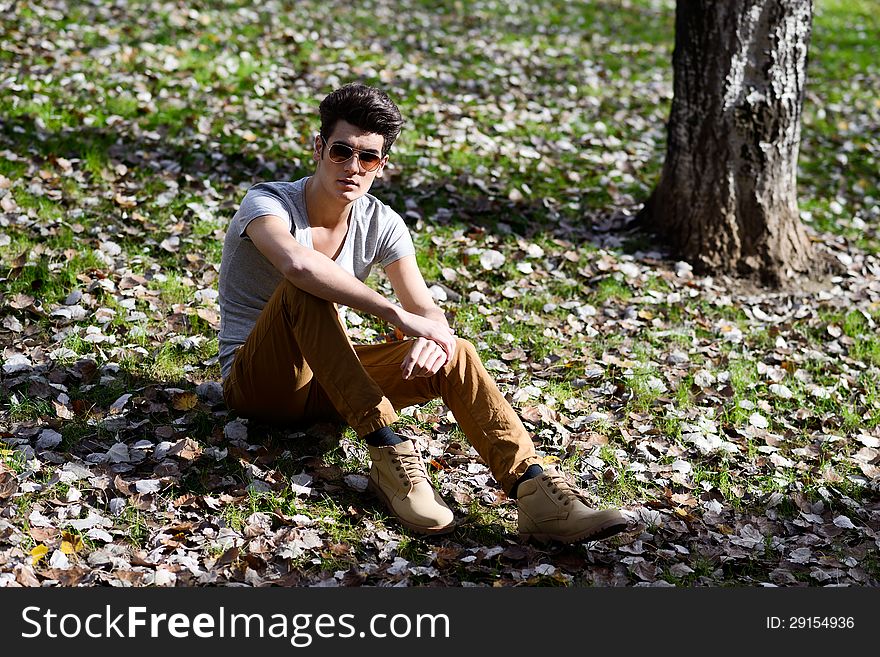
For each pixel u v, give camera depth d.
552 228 6.62
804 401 4.79
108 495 3.55
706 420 4.51
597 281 5.97
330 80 9.07
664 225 6.58
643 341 5.28
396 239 3.87
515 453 3.44
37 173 6.19
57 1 9.88
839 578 3.49
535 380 4.75
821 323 5.68
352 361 3.46
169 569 3.21
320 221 3.72
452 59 10.55
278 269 3.46
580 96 9.93
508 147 7.95
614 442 4.29
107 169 6.43
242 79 8.59
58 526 3.33
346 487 3.75
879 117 10.52
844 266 6.47
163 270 5.36
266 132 7.53
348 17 11.64
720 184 6.29
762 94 6.18
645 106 9.95
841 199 7.99
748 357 5.19
